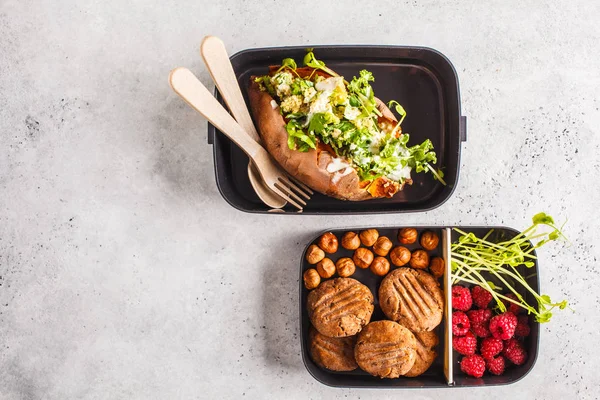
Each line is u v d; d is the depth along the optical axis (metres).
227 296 0.63
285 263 0.63
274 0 0.62
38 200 0.63
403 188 0.61
